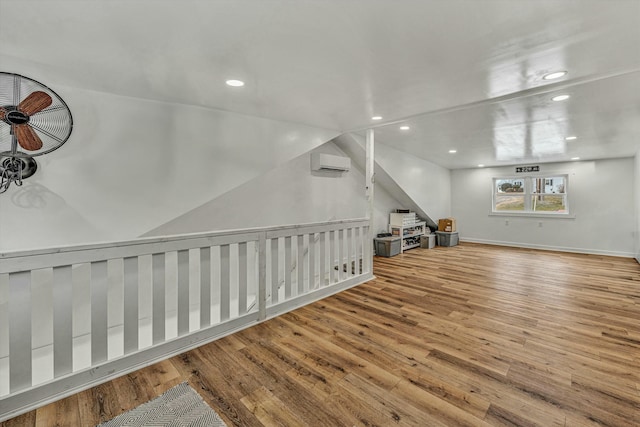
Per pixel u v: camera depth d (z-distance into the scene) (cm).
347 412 166
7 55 198
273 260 298
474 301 341
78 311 269
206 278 242
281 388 186
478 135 444
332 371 204
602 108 312
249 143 352
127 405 171
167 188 296
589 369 206
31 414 163
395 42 187
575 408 168
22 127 217
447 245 728
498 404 172
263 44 188
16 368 166
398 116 355
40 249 167
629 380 194
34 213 232
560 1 146
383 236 638
